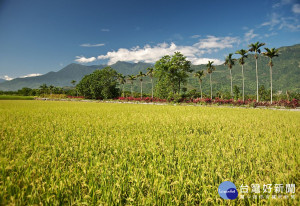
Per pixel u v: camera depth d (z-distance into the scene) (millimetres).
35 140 5801
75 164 3805
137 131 7570
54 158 4113
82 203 2477
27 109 19734
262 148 5117
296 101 28672
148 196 2703
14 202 2451
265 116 13875
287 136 6980
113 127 8586
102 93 66688
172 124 9414
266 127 8867
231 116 13641
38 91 117125
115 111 17766
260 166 3930
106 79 68500
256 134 7184
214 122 10328
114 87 70250
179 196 2807
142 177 3266
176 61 51562
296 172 3619
